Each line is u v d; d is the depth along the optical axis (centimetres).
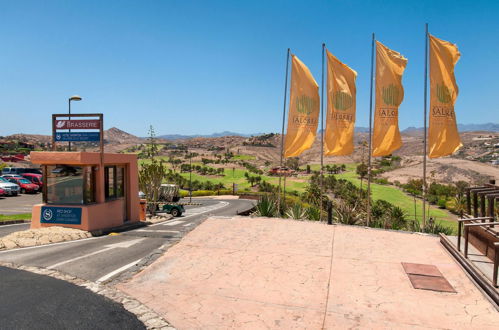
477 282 659
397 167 15638
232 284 658
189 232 1054
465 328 502
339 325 507
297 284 660
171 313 538
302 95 1387
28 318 512
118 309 549
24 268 761
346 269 745
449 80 1320
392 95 1312
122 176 1573
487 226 746
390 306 571
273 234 1038
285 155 1416
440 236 984
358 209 1567
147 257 819
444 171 13188
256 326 501
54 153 1287
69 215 1278
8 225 1627
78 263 809
